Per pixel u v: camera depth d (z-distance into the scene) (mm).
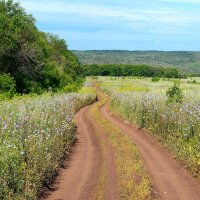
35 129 15469
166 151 19938
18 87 43375
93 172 15844
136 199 11828
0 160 10953
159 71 193125
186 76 163750
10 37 41344
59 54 90688
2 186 10570
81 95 53969
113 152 19844
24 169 11836
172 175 15438
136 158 17812
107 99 67750
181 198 12672
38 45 47281
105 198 12211
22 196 10945
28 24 45531
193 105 21656
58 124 19141
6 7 48062
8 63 43125
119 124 32250
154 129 24469
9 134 13602
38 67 46938
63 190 13336
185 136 18922
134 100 34031
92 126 30562
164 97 28953
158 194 12969
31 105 20406
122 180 14023
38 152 13414
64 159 17891
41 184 12898
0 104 19812
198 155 16156
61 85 53875
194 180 14789
